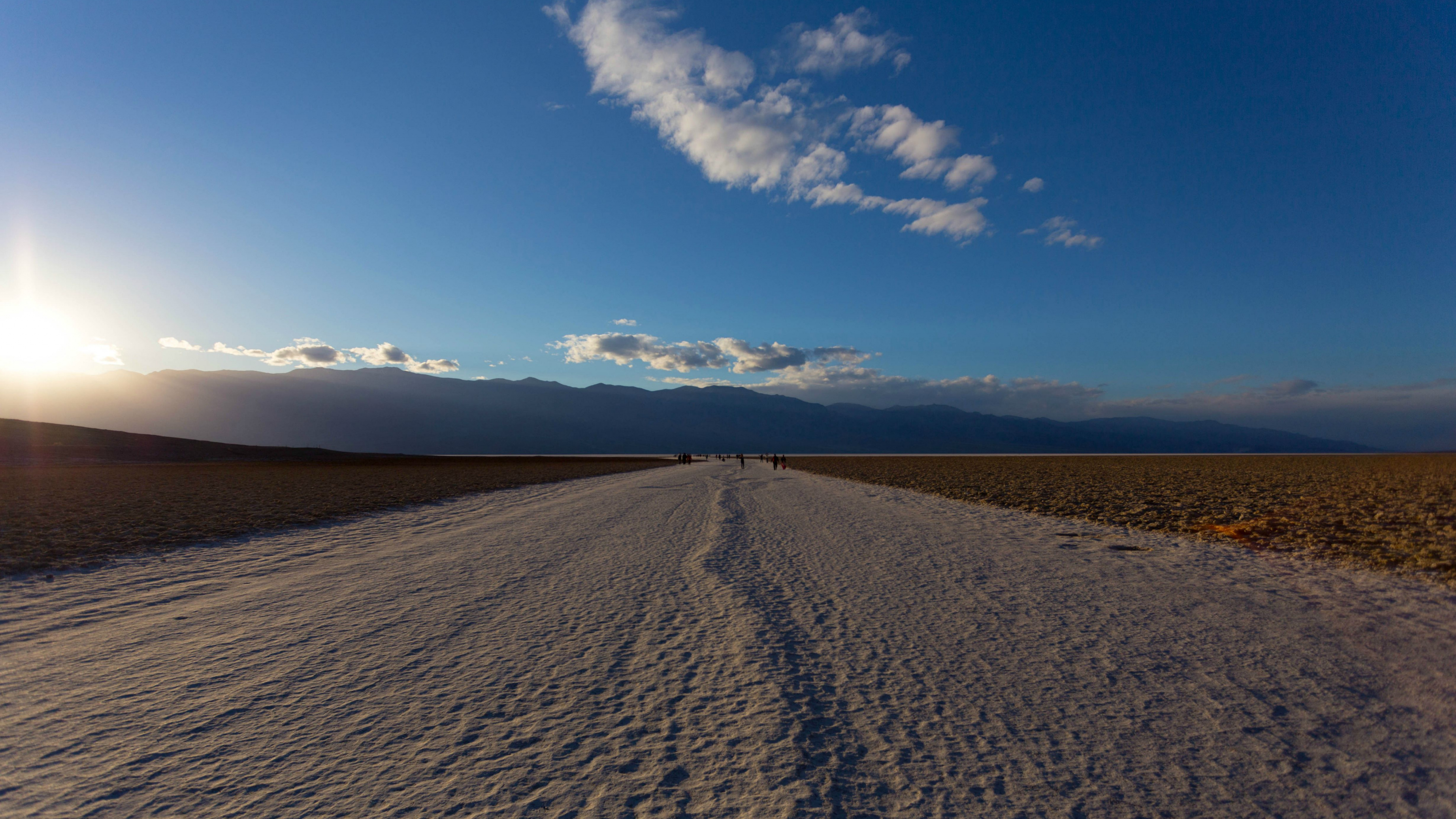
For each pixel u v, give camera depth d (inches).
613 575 390.0
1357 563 401.7
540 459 4180.6
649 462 3784.5
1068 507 784.3
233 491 1119.0
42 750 162.2
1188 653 237.6
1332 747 164.2
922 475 1679.4
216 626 277.6
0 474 1683.1
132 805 137.5
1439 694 197.3
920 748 163.9
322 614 298.7
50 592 348.5
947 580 369.7
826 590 343.9
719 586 354.3
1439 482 1082.7
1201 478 1341.0
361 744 164.9
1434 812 135.4
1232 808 137.6
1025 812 135.7
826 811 135.0
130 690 202.8
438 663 228.1
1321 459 3157.0
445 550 492.4
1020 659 231.8
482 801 137.9
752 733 171.6
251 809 135.5
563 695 197.9
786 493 1103.6
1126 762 156.9
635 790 143.3
